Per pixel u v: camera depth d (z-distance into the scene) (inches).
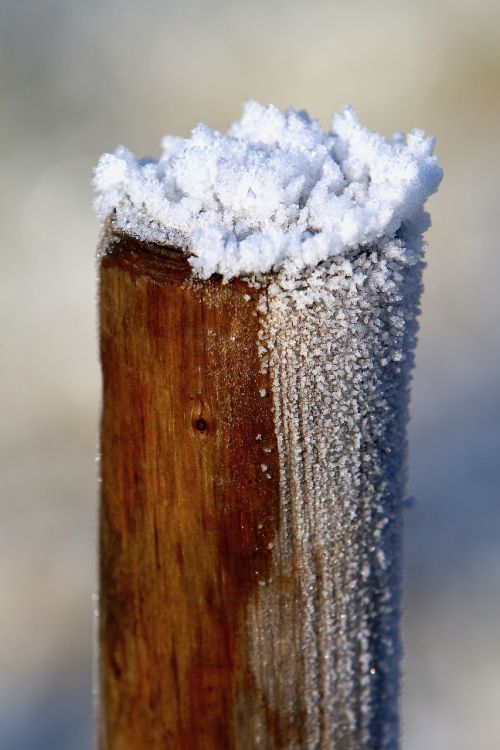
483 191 77.1
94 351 72.2
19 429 69.1
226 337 21.9
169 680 22.5
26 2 91.4
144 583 22.4
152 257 22.0
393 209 21.9
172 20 93.1
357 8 91.6
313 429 22.0
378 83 85.9
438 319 70.2
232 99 87.0
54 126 85.6
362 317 21.9
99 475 22.3
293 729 22.5
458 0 88.5
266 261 21.7
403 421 22.5
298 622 22.3
